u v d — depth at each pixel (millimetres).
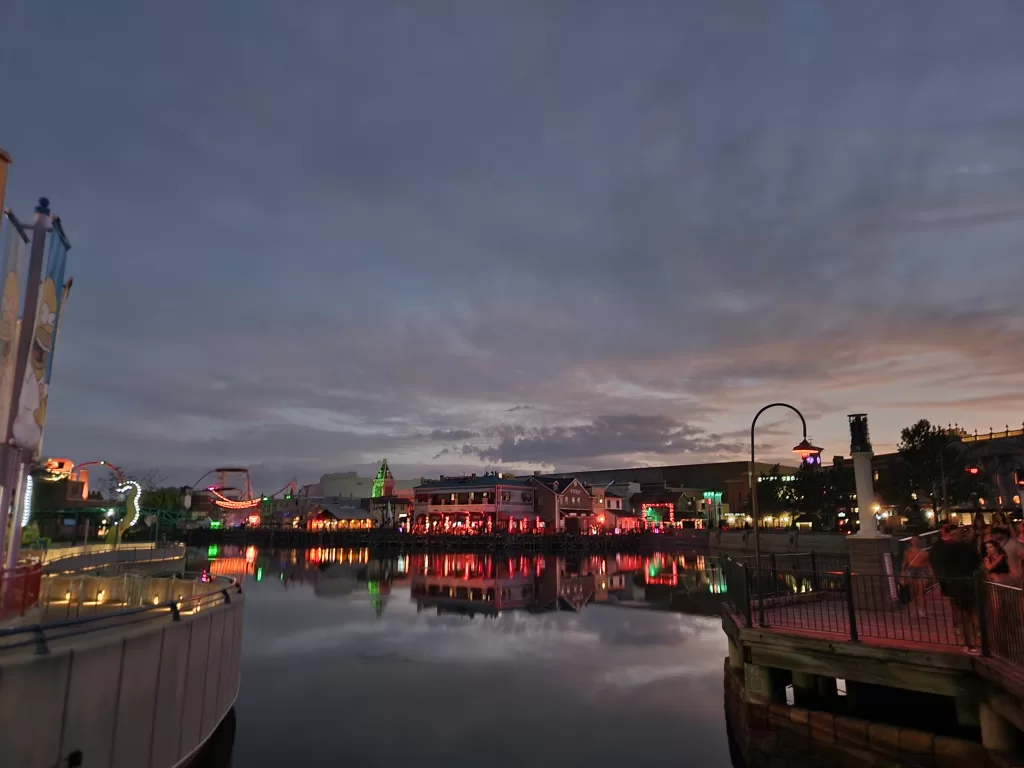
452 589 49250
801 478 77938
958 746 10180
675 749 15266
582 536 95000
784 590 17766
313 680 21672
